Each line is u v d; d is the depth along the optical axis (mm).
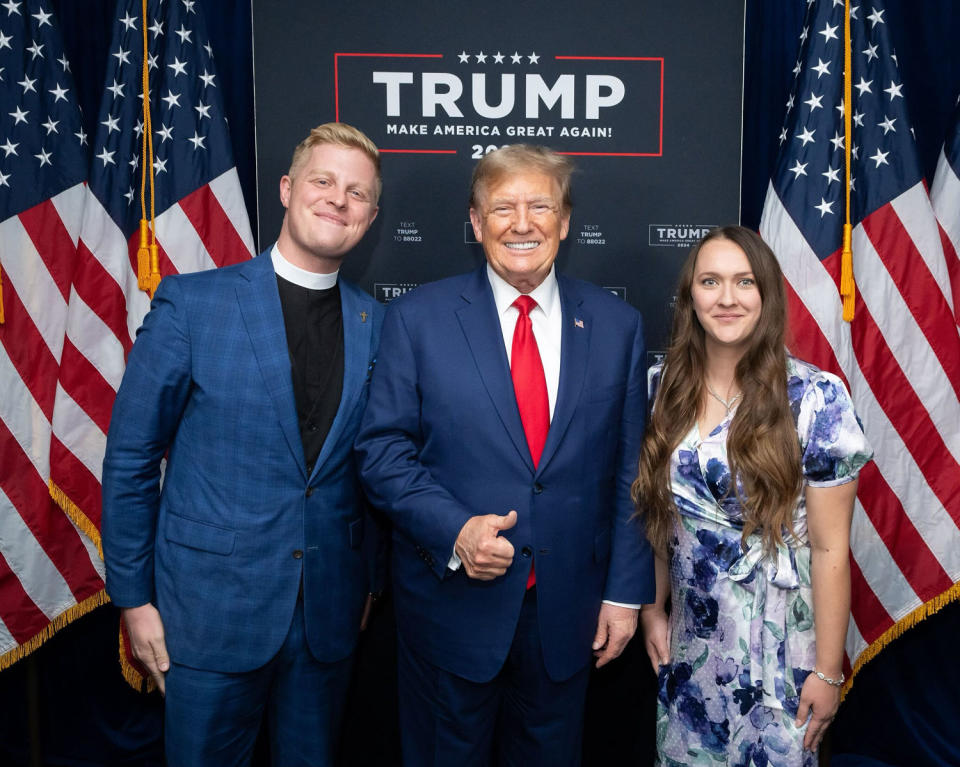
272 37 2258
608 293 1837
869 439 2275
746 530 1615
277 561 1669
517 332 1705
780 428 1593
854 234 2279
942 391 2246
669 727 1774
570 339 1691
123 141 2285
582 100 2289
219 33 2574
